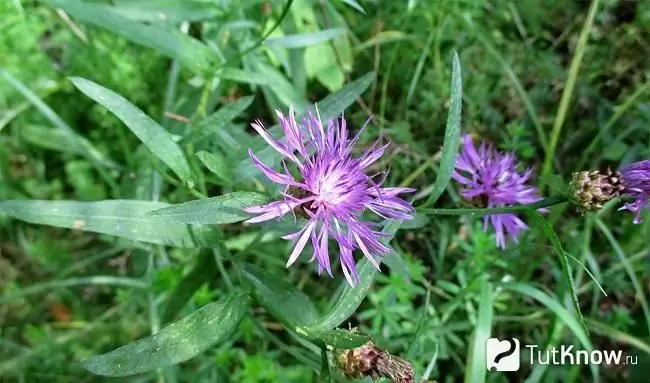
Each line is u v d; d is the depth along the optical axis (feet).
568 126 0.99
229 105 0.61
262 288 0.57
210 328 0.51
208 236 0.56
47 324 0.86
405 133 0.90
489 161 0.69
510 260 0.85
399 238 0.91
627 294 0.90
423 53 0.89
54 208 0.52
